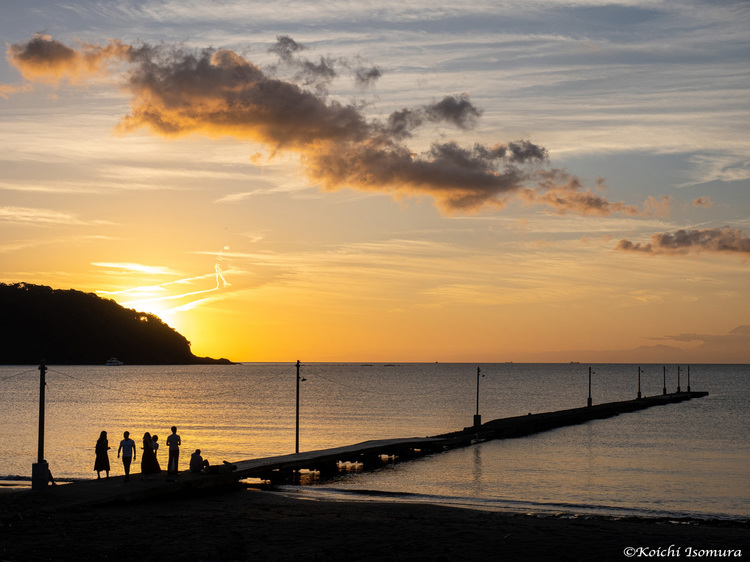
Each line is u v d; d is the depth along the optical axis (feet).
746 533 81.97
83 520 78.43
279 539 72.79
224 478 108.88
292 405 421.59
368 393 577.84
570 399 527.40
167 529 75.46
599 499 122.62
